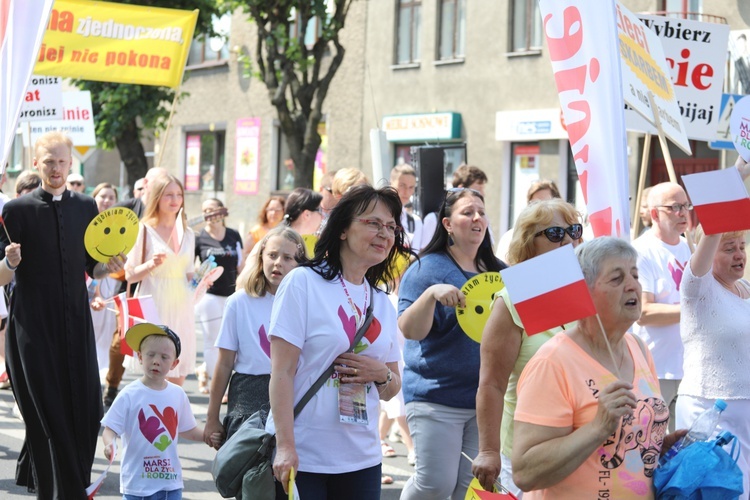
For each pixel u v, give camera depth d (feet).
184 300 43.37
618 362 18.16
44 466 32.27
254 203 141.38
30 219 32.07
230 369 28.50
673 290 33.19
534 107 105.40
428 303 25.58
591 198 24.47
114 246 33.71
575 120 24.85
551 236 23.24
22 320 32.04
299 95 107.34
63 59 49.67
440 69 114.52
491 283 26.25
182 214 43.75
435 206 52.54
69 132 66.23
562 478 17.28
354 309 22.24
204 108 150.00
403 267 29.99
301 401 21.84
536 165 105.70
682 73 39.45
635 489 17.63
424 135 115.24
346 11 106.73
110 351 48.55
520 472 17.58
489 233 28.43
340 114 126.00
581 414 17.57
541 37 105.70
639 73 30.42
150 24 50.57
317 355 21.88
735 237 27.30
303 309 21.86
